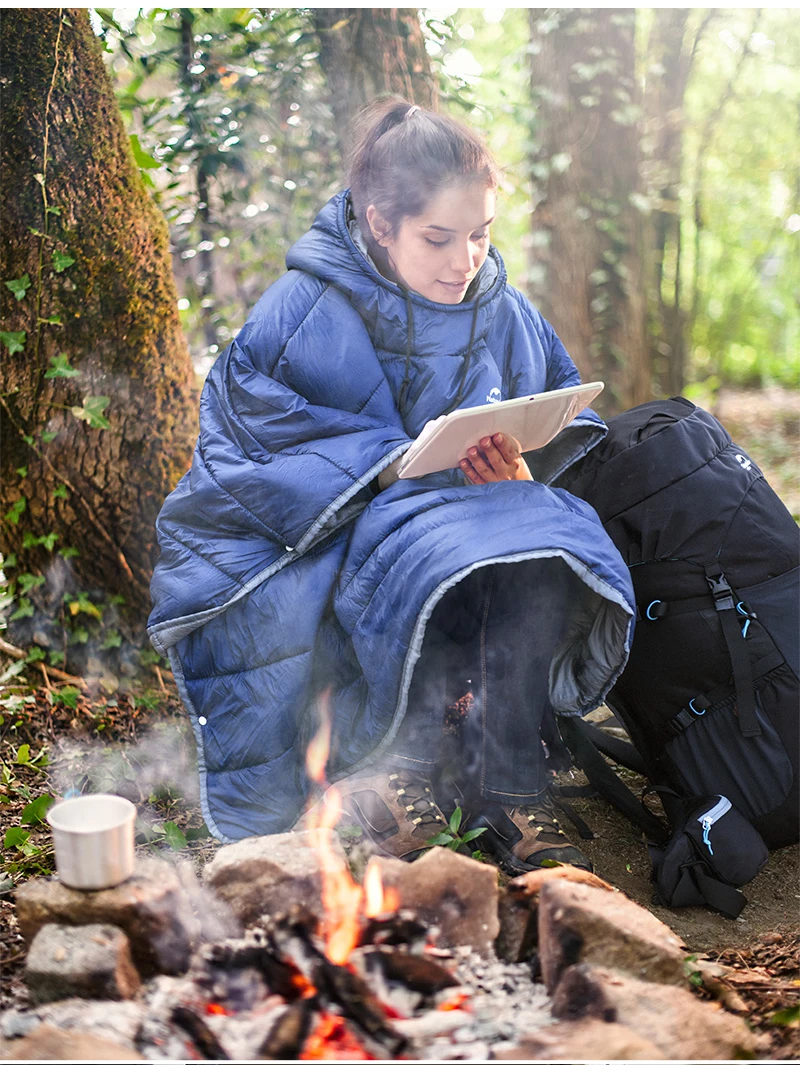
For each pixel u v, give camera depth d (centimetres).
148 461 321
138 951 164
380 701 215
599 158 607
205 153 402
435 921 174
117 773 279
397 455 222
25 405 315
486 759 221
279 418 225
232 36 398
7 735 297
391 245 232
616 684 249
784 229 1040
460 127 224
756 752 232
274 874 176
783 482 788
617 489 242
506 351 251
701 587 234
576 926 160
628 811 252
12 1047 138
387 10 367
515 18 640
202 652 230
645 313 639
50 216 308
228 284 452
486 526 208
